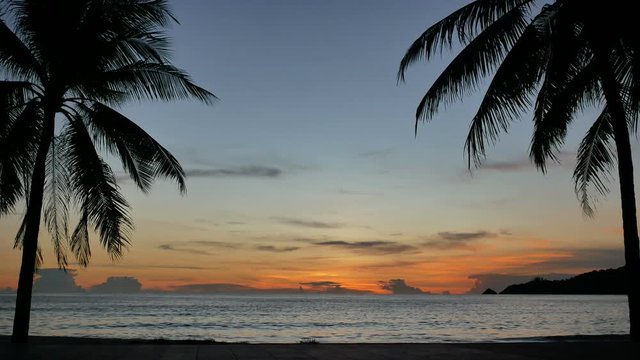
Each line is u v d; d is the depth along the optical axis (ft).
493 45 39.37
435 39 41.14
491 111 40.55
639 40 34.17
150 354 33.27
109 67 46.16
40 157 43.70
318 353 34.22
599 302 482.28
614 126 39.32
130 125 46.19
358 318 217.97
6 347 37.40
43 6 42.50
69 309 286.25
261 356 32.50
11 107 42.01
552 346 38.81
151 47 46.73
